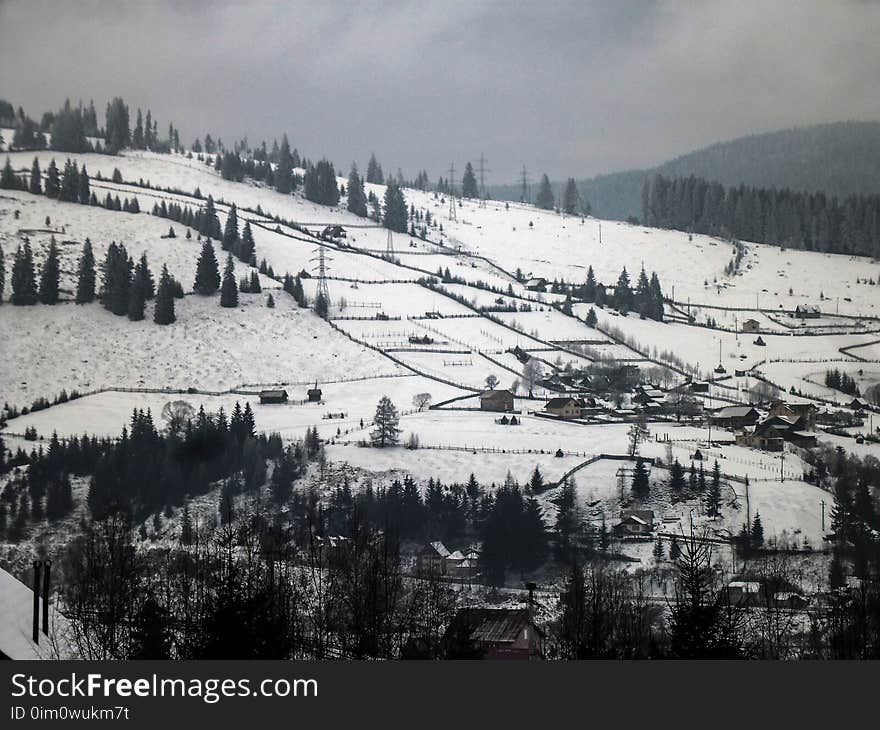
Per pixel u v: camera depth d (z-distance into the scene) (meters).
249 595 74.00
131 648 72.38
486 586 137.88
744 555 148.88
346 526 146.88
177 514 167.12
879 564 141.50
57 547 145.38
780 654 90.88
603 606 93.50
